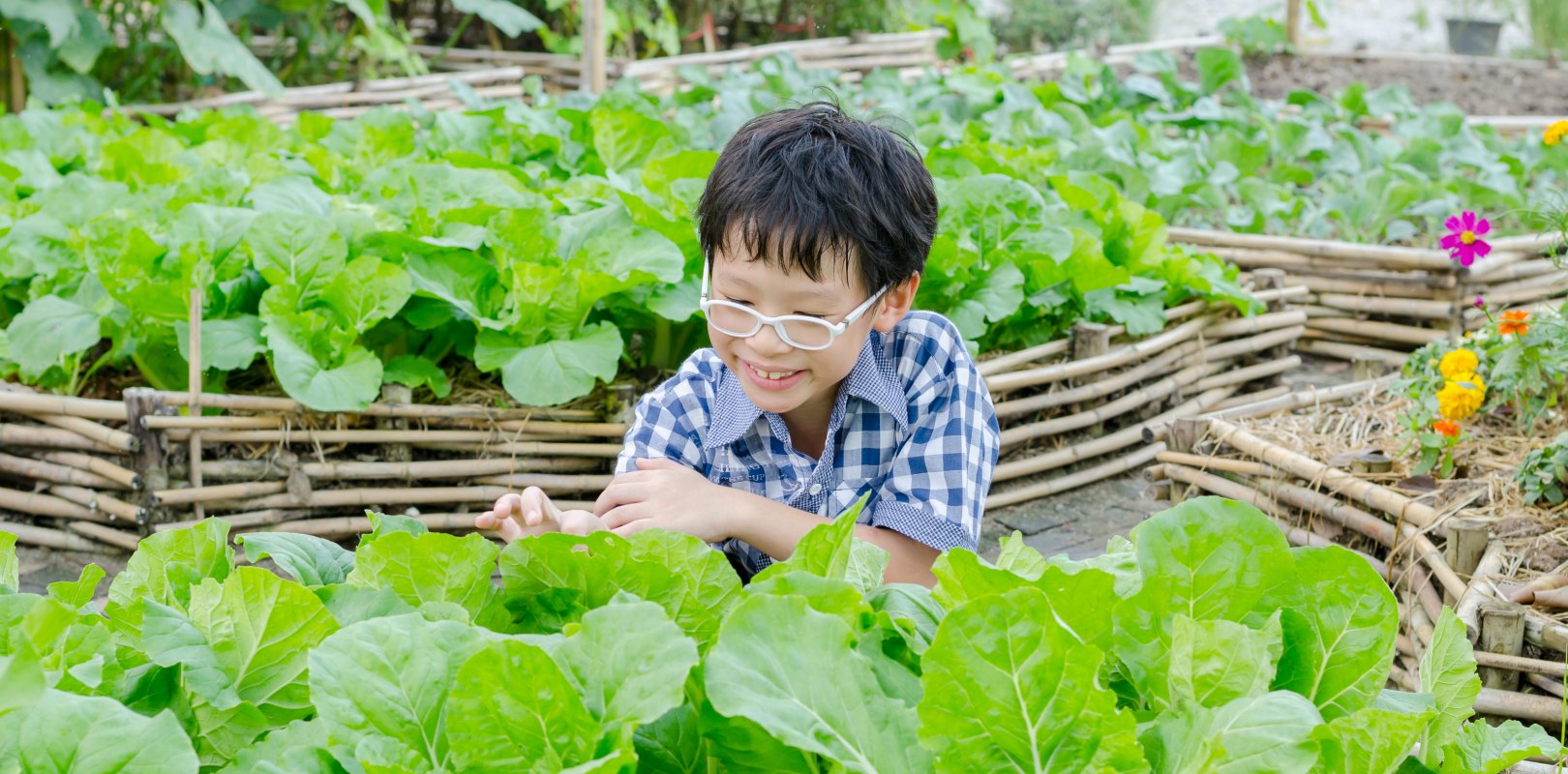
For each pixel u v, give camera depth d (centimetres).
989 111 672
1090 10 1180
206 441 311
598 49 676
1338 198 572
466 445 322
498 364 321
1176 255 424
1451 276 461
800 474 194
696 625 109
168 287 315
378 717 86
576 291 321
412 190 375
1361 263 479
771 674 83
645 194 367
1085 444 373
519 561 110
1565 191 593
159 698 99
